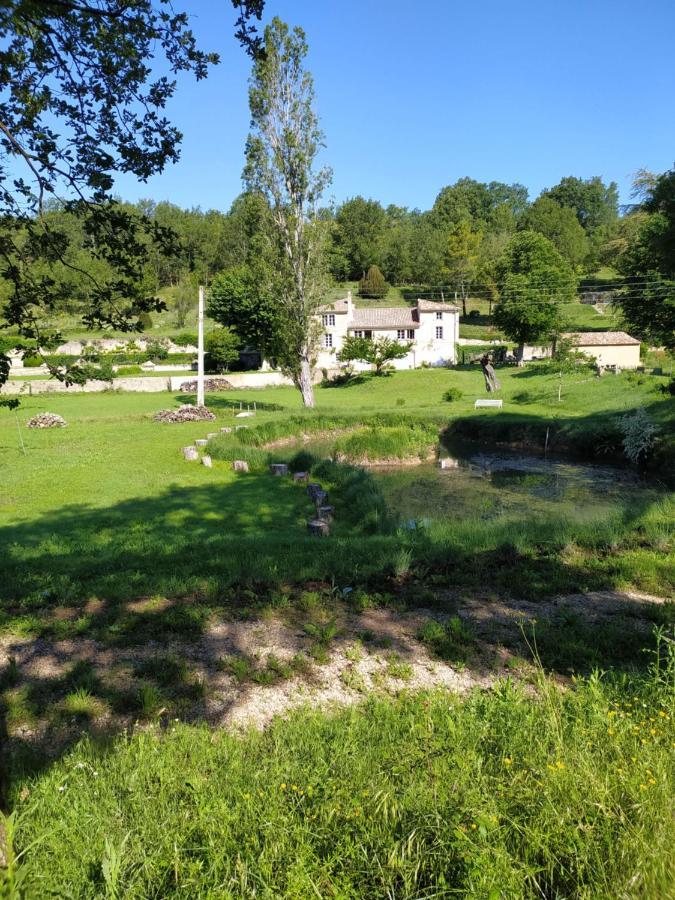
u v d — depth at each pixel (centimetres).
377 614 785
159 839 318
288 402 4397
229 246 10362
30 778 409
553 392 3994
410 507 1819
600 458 2686
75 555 1078
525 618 769
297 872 274
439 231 11344
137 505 1631
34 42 518
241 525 1461
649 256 4006
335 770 394
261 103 3294
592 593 871
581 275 9994
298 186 3431
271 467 2130
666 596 866
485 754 392
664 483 2159
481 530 1191
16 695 553
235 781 384
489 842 289
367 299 10356
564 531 1157
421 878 284
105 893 269
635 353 5547
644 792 315
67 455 2314
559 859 288
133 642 680
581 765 342
